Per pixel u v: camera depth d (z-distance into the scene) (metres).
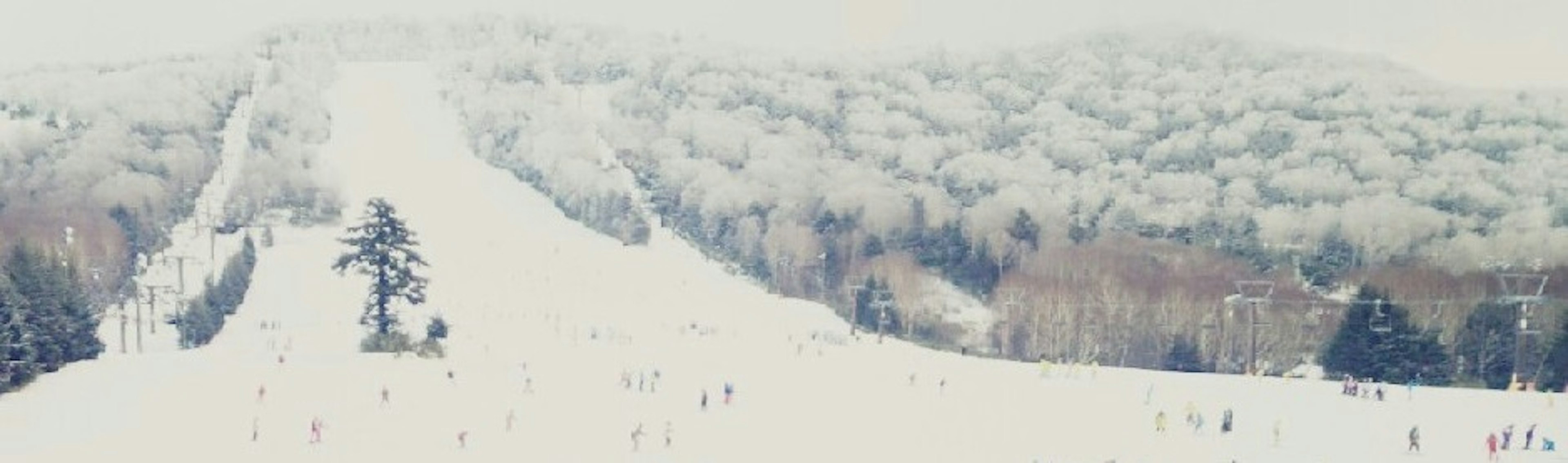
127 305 135.75
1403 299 122.75
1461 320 113.50
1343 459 55.53
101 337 114.62
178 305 122.81
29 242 90.69
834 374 84.06
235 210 196.00
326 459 54.16
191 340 112.69
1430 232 181.75
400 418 64.31
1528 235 175.62
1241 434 61.88
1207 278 158.62
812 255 179.00
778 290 169.50
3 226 163.50
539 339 106.50
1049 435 62.38
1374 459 55.28
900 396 74.75
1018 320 139.38
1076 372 84.88
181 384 72.12
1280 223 188.25
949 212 193.88
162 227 184.88
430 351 89.12
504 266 166.50
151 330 122.62
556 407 69.12
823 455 57.69
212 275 143.50
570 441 60.03
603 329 118.75
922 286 161.88
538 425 63.97
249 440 57.69
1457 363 108.44
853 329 131.62
